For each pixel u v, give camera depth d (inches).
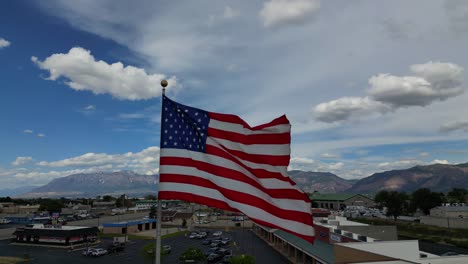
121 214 6318.9
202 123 434.3
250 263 1863.9
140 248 2920.8
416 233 3688.5
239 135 435.8
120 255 2564.0
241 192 417.1
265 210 414.3
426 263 1425.9
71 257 2474.2
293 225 411.8
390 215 4891.7
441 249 2748.5
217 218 6028.5
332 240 1761.8
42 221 4798.2
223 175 420.5
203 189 411.8
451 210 4212.6
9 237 3543.3
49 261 2311.8
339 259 1491.1
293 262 2249.0
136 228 4266.7
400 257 1513.3
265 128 436.5
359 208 7003.0
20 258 2426.2
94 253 2518.5
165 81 427.8
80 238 3228.3
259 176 425.1
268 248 2896.2
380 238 2078.0
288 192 421.1
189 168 416.8
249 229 4596.5
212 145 429.1
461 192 6363.2
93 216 5728.3
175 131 425.4
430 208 4852.4
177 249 2876.5
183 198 404.5
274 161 427.8
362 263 1478.8
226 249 2637.8
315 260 1942.7
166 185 408.5
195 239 3575.3
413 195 5152.6
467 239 3041.3
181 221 5551.2
